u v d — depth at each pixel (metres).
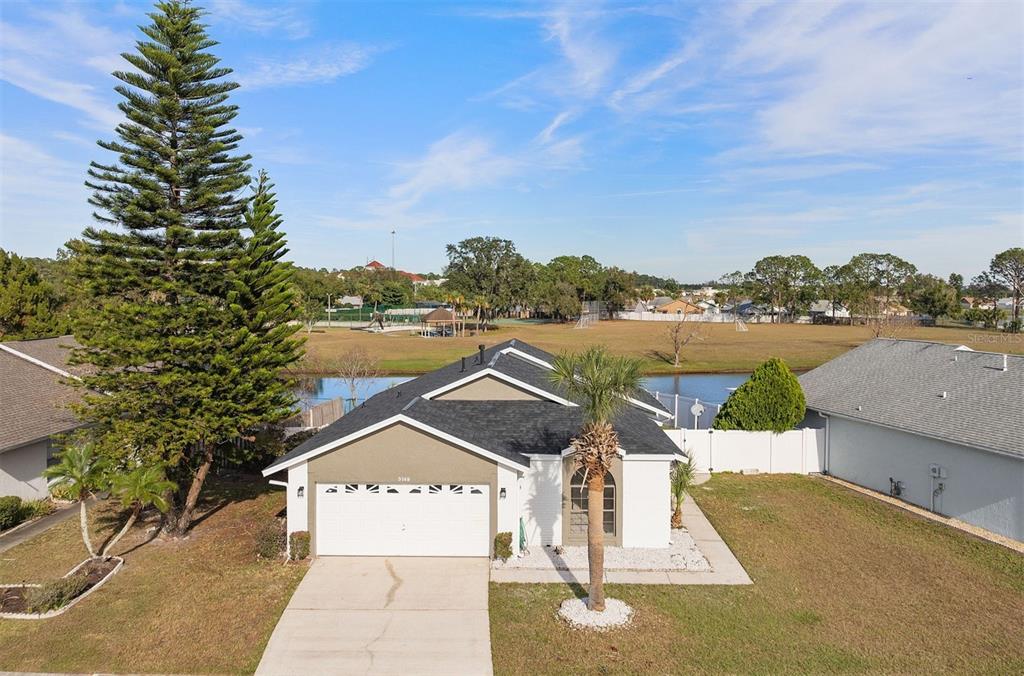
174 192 18.02
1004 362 20.89
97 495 21.70
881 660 11.59
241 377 17.83
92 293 17.73
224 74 18.25
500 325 122.19
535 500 17.06
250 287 17.94
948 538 17.62
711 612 13.37
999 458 17.70
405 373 55.72
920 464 20.42
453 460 16.23
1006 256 123.56
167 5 17.56
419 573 15.30
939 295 119.25
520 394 20.53
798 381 27.67
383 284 161.00
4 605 13.62
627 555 16.41
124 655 11.73
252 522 19.02
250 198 18.48
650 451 16.91
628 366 13.04
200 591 14.32
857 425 23.23
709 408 29.92
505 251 126.19
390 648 11.99
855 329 110.62
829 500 21.20
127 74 17.19
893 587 14.59
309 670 11.29
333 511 16.36
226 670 11.30
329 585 14.62
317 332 98.06
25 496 20.38
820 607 13.62
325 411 30.23
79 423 21.89
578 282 145.50
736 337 91.25
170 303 17.97
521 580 14.94
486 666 11.40
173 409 17.27
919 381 23.09
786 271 143.88
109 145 17.30
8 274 37.25
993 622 12.96
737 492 22.11
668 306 152.38
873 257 150.50
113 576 15.06
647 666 11.39
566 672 11.22
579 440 13.66
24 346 26.06
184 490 22.19
